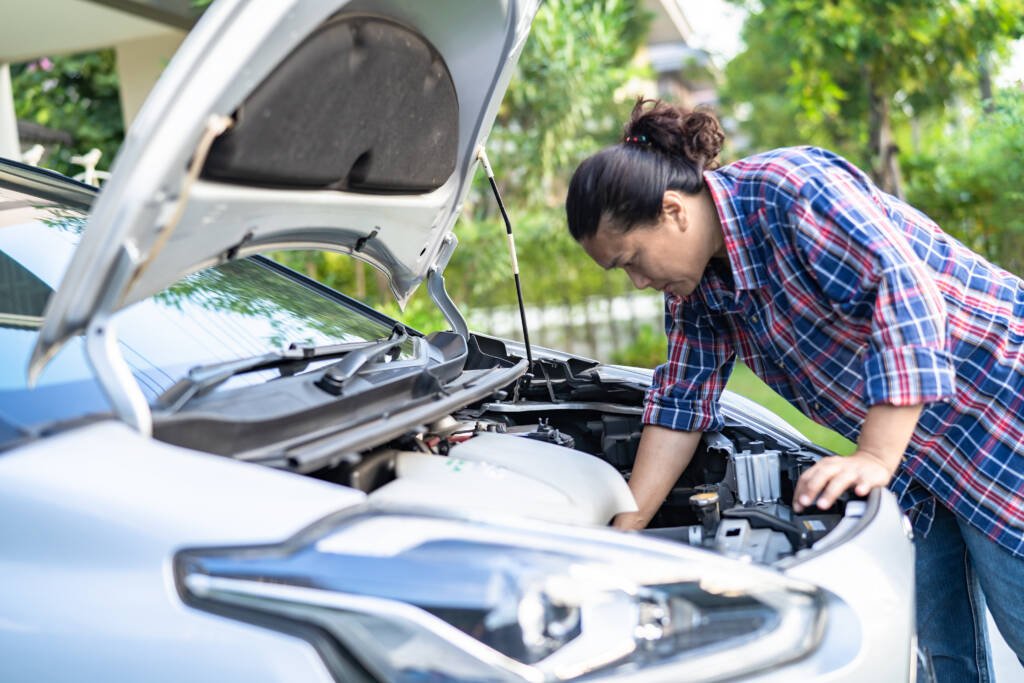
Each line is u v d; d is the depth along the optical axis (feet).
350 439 4.33
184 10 22.63
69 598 3.50
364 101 4.64
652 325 25.16
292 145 4.34
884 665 3.96
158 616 3.44
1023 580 5.48
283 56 3.88
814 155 5.16
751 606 3.80
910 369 4.61
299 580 3.46
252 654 3.40
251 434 4.19
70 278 3.58
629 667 3.62
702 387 6.04
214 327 5.67
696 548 3.90
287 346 5.82
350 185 5.11
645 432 6.09
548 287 22.44
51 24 21.86
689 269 5.32
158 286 4.21
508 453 5.31
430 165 5.61
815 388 5.56
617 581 3.68
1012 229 18.37
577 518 4.71
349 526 3.59
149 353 5.10
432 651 3.48
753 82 47.96
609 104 25.75
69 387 4.28
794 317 5.29
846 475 4.68
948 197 19.77
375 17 4.52
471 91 5.59
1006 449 5.35
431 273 6.53
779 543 4.51
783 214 4.99
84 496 3.57
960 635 6.34
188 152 3.57
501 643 3.53
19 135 23.93
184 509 3.57
